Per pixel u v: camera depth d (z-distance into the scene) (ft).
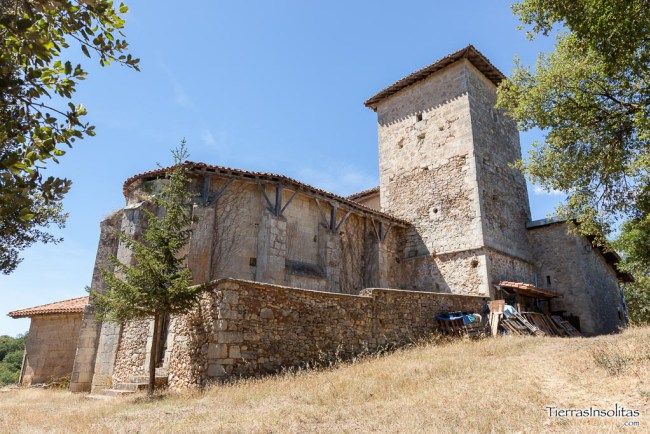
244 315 31.91
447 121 67.72
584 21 28.66
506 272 61.11
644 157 29.58
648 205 34.37
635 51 28.68
